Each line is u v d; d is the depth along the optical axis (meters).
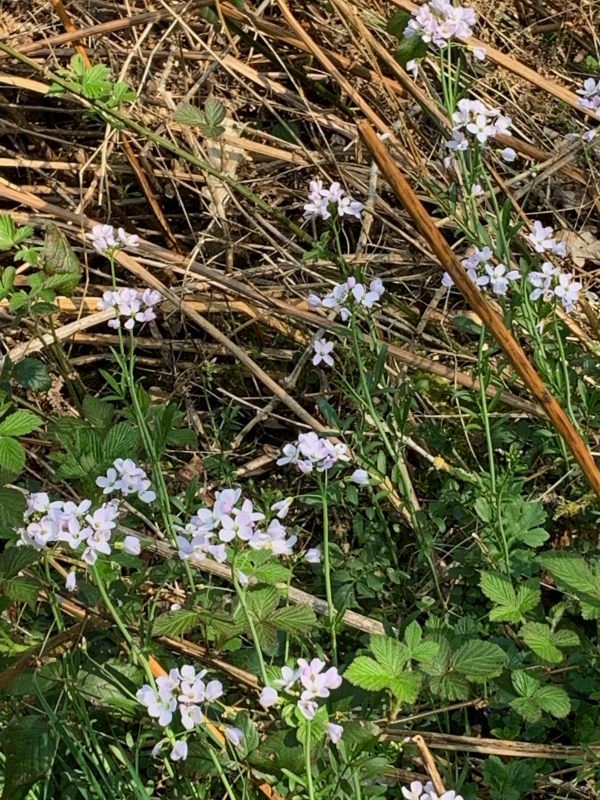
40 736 0.57
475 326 0.75
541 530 0.73
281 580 0.56
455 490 0.80
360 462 0.74
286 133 1.11
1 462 0.69
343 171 1.05
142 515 0.71
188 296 1.00
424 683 0.63
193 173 1.08
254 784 0.56
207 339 1.02
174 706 0.48
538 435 0.82
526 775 0.61
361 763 0.52
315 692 0.48
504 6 1.18
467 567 0.74
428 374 0.93
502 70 1.13
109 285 1.03
